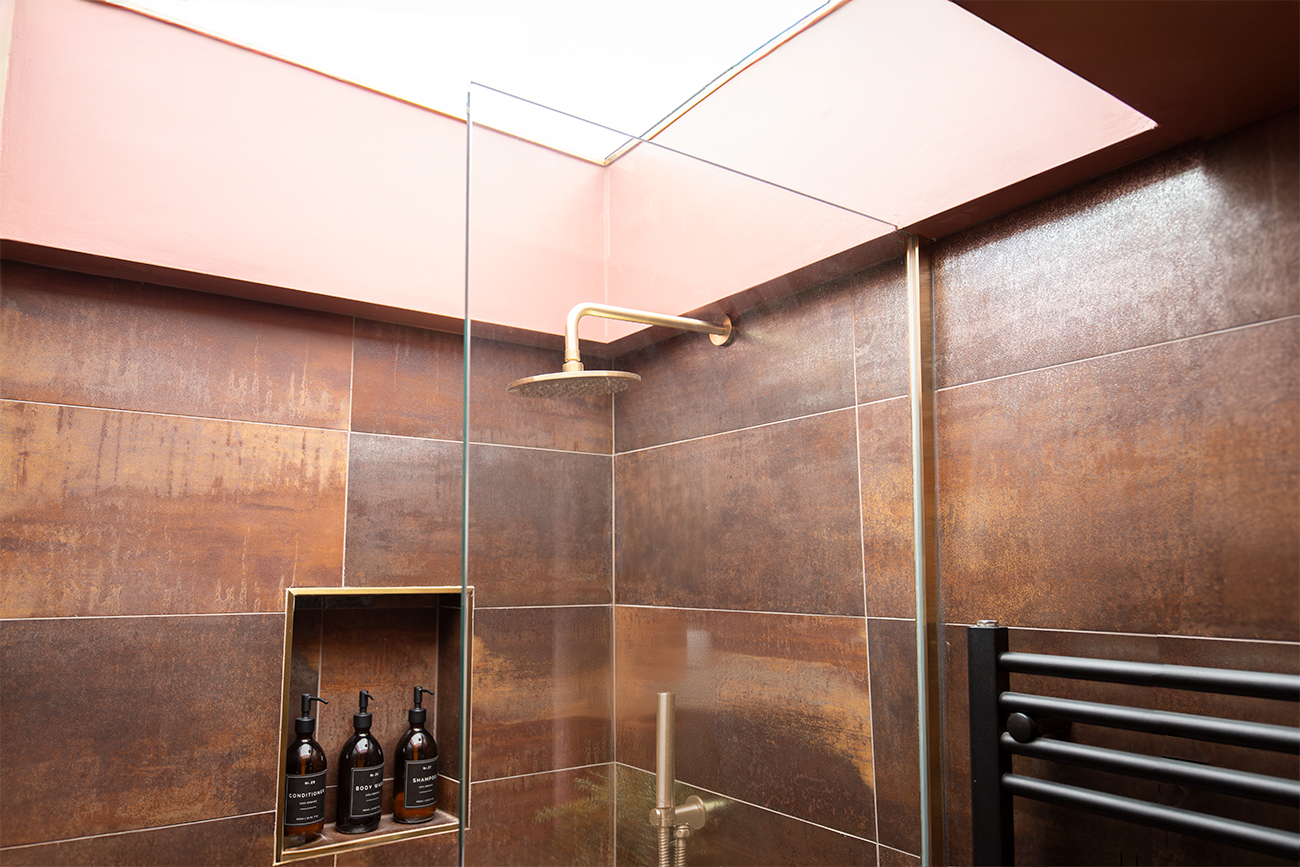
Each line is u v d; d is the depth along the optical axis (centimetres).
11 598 123
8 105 120
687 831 98
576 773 94
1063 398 100
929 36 111
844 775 107
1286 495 81
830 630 109
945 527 112
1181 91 81
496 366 95
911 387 116
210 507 141
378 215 150
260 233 138
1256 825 77
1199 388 88
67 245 122
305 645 152
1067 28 74
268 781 141
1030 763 101
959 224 112
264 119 140
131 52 129
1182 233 91
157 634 134
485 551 92
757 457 109
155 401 137
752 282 112
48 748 124
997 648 99
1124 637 92
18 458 126
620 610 99
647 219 108
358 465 156
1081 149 94
